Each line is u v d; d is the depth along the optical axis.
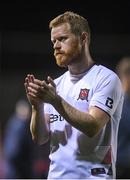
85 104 8.98
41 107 9.22
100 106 8.77
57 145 9.20
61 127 9.15
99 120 8.69
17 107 19.02
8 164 18.12
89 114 8.62
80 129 8.55
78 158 9.00
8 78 23.48
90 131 8.57
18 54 24.41
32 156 18.25
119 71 13.89
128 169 13.27
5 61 24.34
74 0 29.39
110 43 23.38
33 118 9.30
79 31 9.00
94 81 9.04
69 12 9.12
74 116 8.47
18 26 29.47
